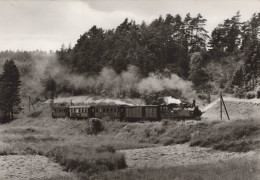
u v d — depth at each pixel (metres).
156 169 25.34
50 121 73.50
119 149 40.50
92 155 30.97
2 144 39.19
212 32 117.56
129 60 104.44
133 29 125.62
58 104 95.62
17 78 88.00
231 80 85.50
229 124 41.44
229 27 117.38
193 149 38.31
